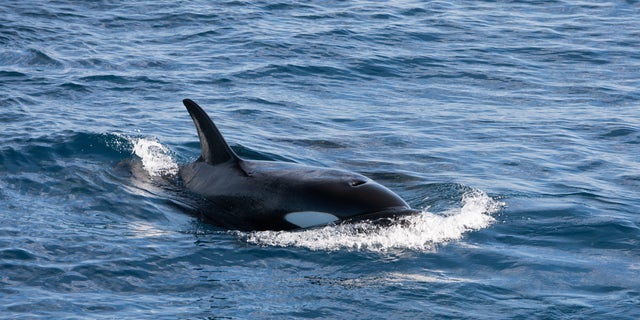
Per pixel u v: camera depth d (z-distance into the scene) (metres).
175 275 44.62
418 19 117.00
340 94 85.31
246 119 75.69
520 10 125.00
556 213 54.44
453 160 66.38
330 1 124.88
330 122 76.12
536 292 43.53
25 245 47.06
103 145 63.88
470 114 79.81
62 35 102.25
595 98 86.31
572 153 68.69
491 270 46.00
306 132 72.81
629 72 96.12
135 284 43.44
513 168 64.69
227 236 49.84
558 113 80.69
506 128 75.56
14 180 56.91
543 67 97.69
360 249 47.81
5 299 41.16
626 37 111.19
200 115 56.12
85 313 40.03
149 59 94.06
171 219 52.22
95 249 47.16
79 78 85.50
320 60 96.00
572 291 43.69
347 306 41.69
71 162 60.47
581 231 51.56
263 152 66.44
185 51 98.06
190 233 50.12
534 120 78.19
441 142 71.12
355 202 50.41
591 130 75.31
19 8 112.75
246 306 41.38
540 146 70.44
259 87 86.00
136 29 107.19
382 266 46.09
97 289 42.69
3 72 86.12
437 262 46.72
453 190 58.47
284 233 50.16
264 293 42.84
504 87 89.81
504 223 52.59
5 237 48.03
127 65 91.44
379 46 102.88
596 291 43.69
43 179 57.41
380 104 82.50
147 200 54.81
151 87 84.25
